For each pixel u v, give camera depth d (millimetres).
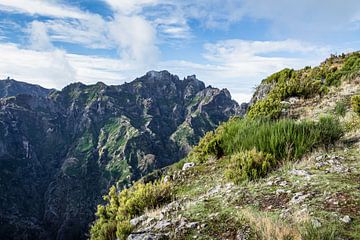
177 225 5652
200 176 9852
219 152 11906
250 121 12906
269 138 9352
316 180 6430
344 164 7148
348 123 11164
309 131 9594
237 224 5129
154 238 5246
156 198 8375
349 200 5117
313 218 4668
